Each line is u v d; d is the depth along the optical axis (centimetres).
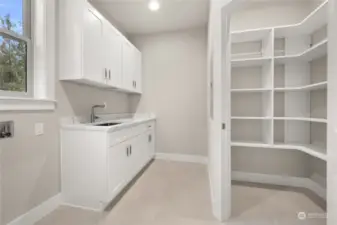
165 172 306
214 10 192
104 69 240
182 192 234
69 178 204
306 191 239
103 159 194
